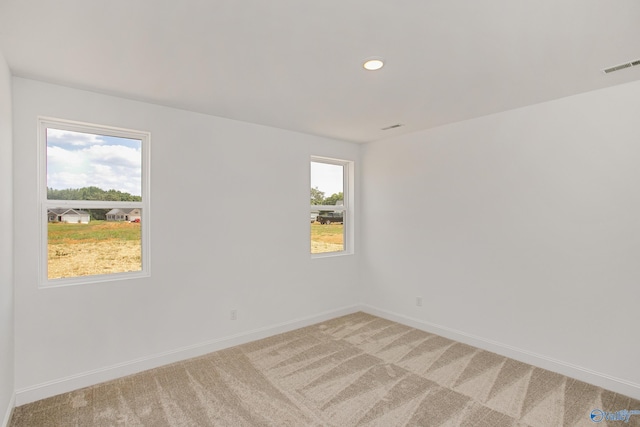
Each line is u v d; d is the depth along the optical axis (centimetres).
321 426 218
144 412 231
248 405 240
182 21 171
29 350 243
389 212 434
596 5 156
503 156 324
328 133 411
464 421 222
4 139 204
